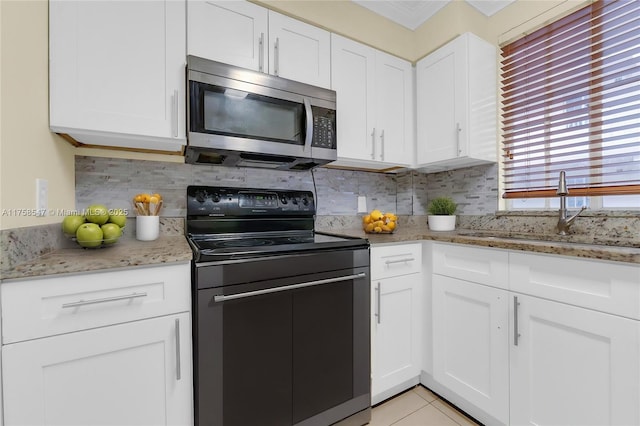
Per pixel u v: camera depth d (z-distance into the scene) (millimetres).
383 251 1472
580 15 1483
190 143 1225
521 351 1192
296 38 1517
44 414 791
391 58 1888
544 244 1147
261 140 1375
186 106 1240
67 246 1135
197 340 978
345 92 1682
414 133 1989
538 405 1138
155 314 932
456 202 2080
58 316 805
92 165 1357
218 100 1283
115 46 1109
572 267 1048
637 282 897
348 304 1308
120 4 1123
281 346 1133
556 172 1595
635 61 1302
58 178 1120
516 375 1207
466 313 1413
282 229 1720
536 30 1671
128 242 1283
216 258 1010
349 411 1311
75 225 1053
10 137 805
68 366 820
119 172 1411
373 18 1802
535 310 1147
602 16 1405
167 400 950
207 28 1283
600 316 975
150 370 927
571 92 1534
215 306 1006
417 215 2201
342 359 1288
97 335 850
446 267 1513
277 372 1124
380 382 1458
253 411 1074
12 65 822
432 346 1577
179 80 1228
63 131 1060
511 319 1228
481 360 1344
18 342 763
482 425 1361
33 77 928
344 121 1679
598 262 981
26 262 839
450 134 1754
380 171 2213
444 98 1790
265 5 1424
